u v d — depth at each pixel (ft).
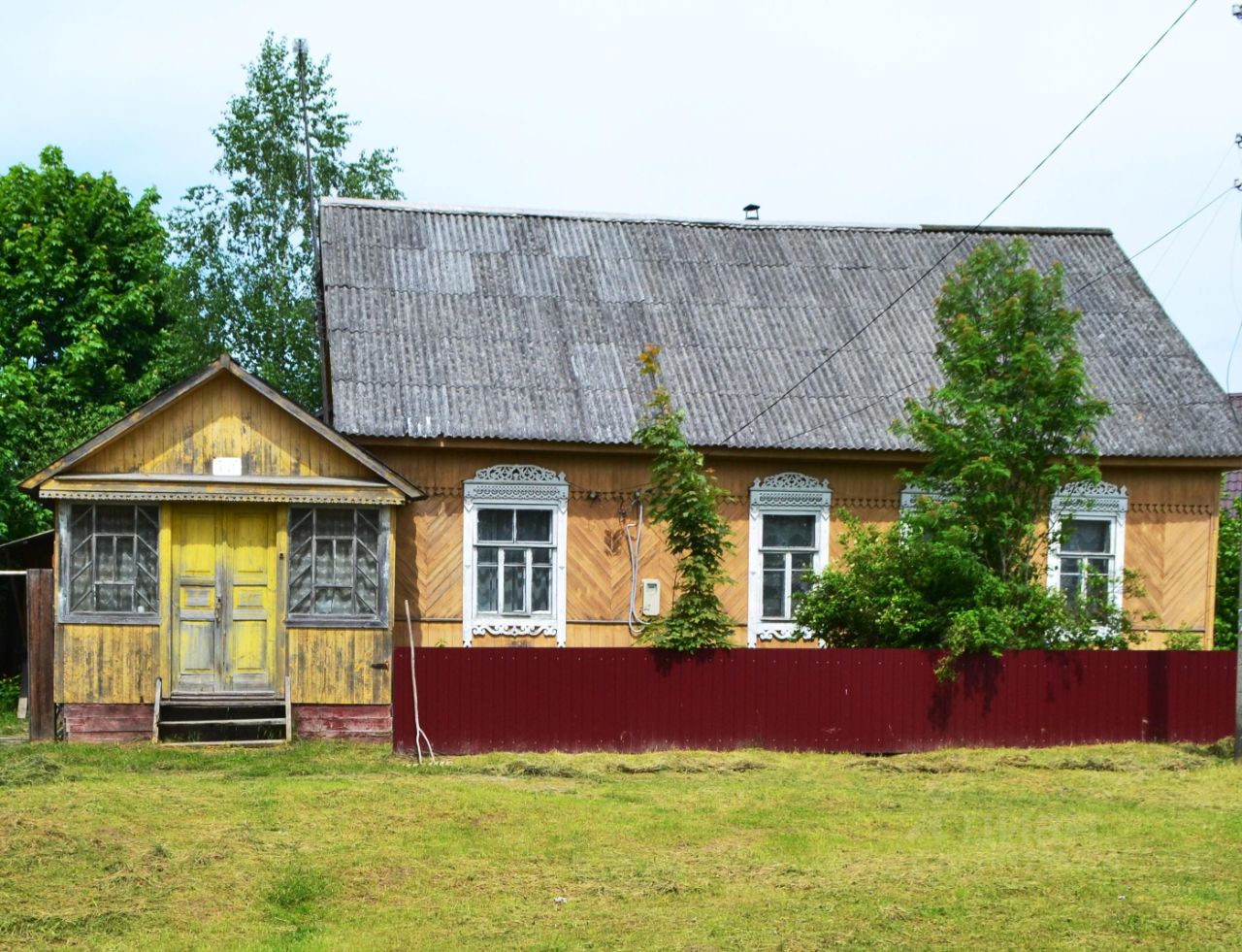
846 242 83.56
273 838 39.75
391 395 66.69
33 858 36.60
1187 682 61.21
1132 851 39.91
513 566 67.62
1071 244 85.51
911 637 60.54
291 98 115.75
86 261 115.85
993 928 32.14
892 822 43.96
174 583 58.95
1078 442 60.34
